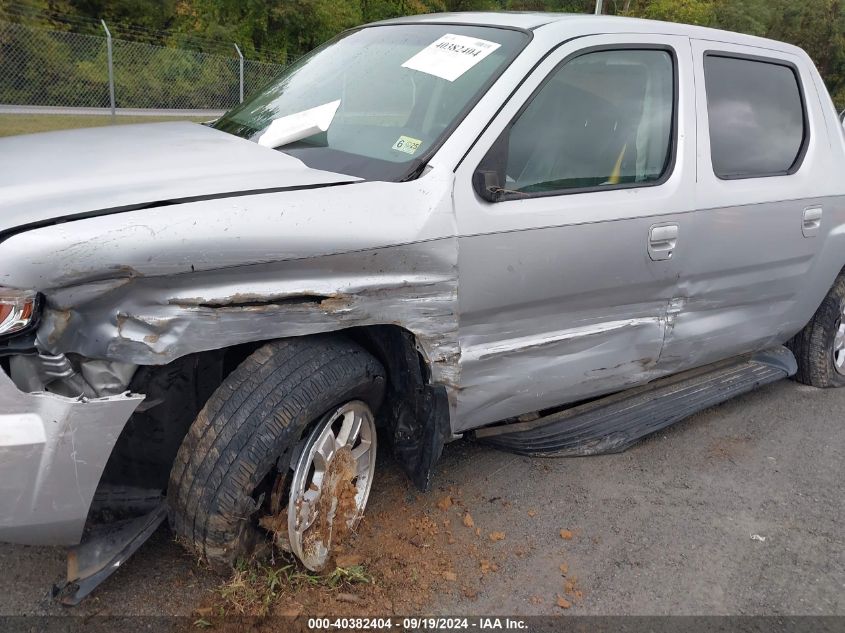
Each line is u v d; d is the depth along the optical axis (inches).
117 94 659.4
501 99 108.3
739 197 138.8
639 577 108.0
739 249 141.0
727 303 146.1
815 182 158.2
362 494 107.3
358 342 105.6
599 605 101.3
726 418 165.8
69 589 84.9
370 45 133.7
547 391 120.6
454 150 103.3
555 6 1288.1
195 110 697.0
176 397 89.2
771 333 162.2
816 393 183.8
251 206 85.7
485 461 134.3
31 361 76.4
